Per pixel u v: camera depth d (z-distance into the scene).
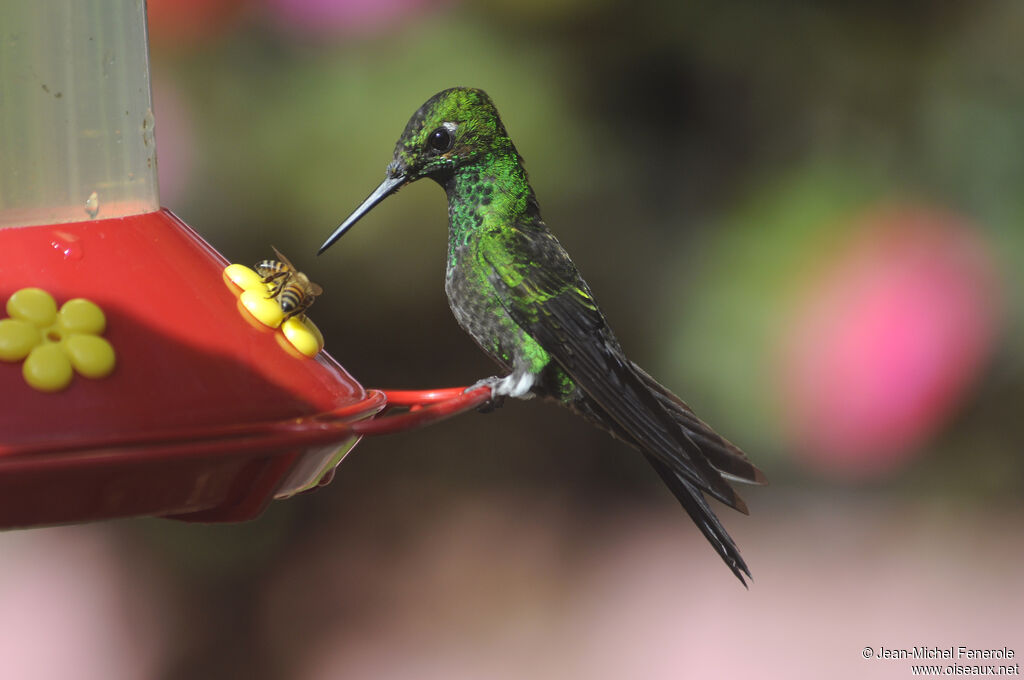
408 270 11.29
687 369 10.77
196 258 4.80
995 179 11.28
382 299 11.84
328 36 10.27
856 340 10.06
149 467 3.88
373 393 5.14
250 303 4.71
